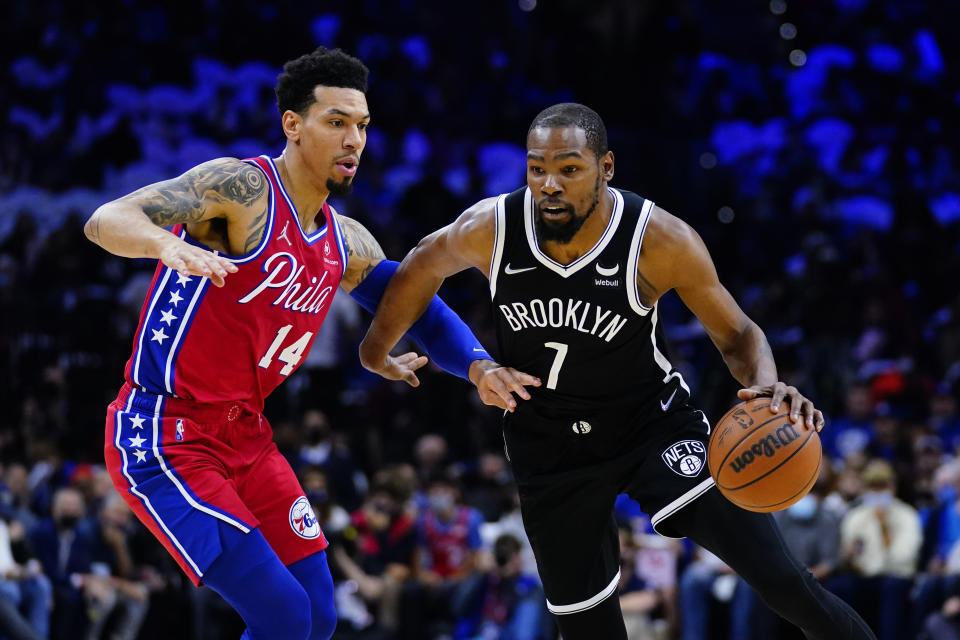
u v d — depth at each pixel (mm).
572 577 6492
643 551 12797
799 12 27625
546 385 6289
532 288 6059
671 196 23234
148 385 6086
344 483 14633
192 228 6027
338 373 16984
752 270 22328
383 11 26109
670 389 6430
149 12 24469
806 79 26562
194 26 24625
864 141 25156
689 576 12547
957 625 11859
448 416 17234
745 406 5836
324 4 26406
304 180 6199
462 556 13719
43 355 16562
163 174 21719
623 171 23281
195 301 5969
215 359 6027
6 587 11602
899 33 27391
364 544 13219
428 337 6949
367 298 6957
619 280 5965
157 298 6098
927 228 21859
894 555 12680
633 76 24641
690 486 6125
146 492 6004
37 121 22578
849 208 23766
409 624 12805
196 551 5918
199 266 5180
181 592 12461
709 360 18188
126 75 23469
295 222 6156
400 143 23547
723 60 26281
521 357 6285
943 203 24297
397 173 23141
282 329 6215
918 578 12258
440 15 26406
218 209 5879
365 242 6867
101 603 12211
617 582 6574
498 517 14828
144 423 6031
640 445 6344
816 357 18547
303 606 5977
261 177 6051
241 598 5914
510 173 23844
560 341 6117
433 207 20750
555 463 6434
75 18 24016
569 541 6473
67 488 12805
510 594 12758
